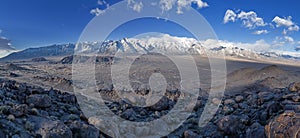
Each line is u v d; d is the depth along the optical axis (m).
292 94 13.10
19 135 7.99
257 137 9.23
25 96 12.29
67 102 14.88
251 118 11.79
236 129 10.73
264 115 11.04
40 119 9.65
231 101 17.05
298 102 11.63
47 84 35.88
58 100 14.47
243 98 17.25
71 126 9.32
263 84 35.72
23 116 9.52
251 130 9.75
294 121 8.02
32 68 91.25
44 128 8.63
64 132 8.45
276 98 13.41
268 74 55.44
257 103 14.28
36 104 11.68
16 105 9.96
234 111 14.30
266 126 9.04
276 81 37.72
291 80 49.25
